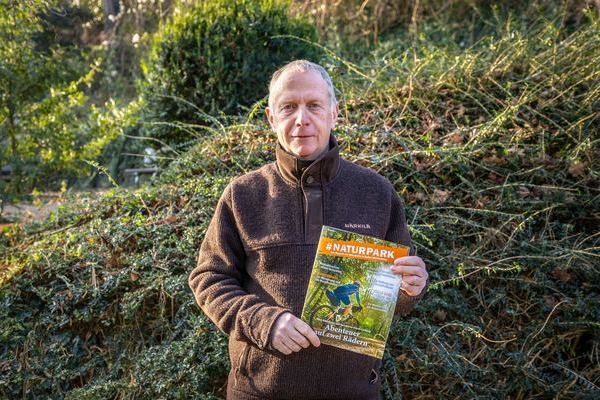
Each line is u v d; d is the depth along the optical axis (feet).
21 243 10.74
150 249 9.02
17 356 8.48
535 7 18.80
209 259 5.70
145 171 19.03
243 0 15.23
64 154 14.78
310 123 5.54
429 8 21.99
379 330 5.27
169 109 14.94
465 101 11.30
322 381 5.27
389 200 5.77
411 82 11.34
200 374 7.56
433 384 7.84
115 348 8.36
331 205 5.57
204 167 10.46
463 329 7.95
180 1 17.20
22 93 14.94
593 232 9.13
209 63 14.55
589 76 10.61
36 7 15.10
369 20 22.07
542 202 9.04
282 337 4.98
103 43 26.91
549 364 8.00
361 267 5.31
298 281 5.36
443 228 8.80
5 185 14.53
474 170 9.77
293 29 15.57
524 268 8.24
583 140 9.79
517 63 11.91
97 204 10.62
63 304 8.58
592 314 8.00
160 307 8.34
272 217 5.54
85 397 7.66
